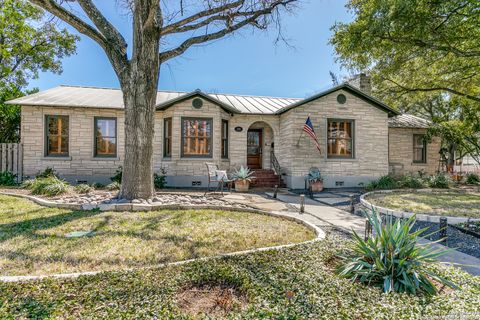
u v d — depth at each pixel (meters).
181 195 9.12
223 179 9.97
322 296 2.60
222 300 2.66
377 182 12.34
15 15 16.62
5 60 18.14
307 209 7.72
